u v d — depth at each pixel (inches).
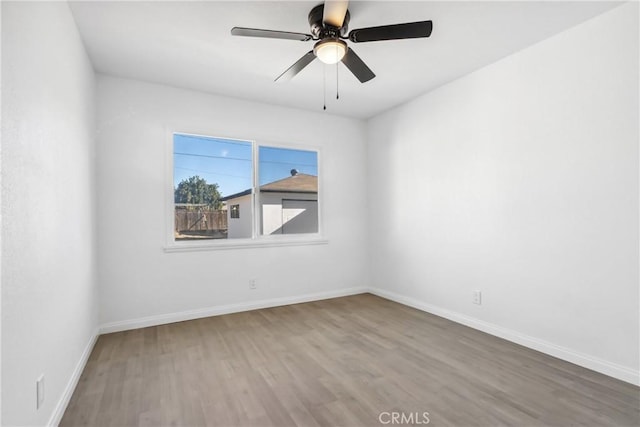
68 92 79.2
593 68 88.0
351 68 95.7
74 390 79.5
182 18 87.9
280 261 155.9
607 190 85.7
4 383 44.5
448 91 132.1
